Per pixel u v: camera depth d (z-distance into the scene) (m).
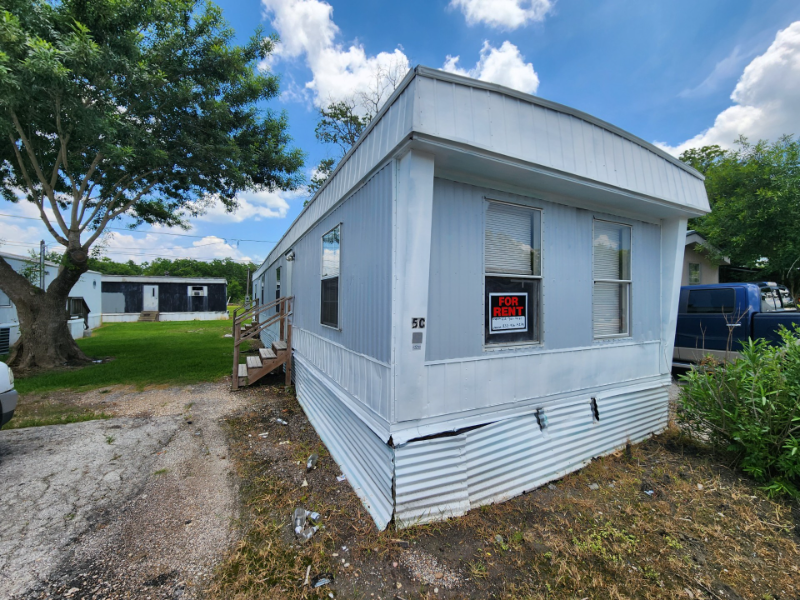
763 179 10.59
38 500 2.81
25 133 7.07
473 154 2.46
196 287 23.27
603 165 3.21
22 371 7.70
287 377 6.54
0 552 2.20
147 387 6.46
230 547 2.30
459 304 2.81
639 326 4.17
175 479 3.15
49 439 4.04
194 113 7.98
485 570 2.12
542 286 3.29
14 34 4.89
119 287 21.83
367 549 2.27
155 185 9.45
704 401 3.65
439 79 2.31
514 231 3.18
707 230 11.38
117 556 2.20
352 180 3.40
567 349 3.47
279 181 9.95
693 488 3.08
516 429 3.06
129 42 6.41
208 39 7.94
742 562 2.23
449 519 2.57
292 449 3.82
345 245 3.71
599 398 3.69
